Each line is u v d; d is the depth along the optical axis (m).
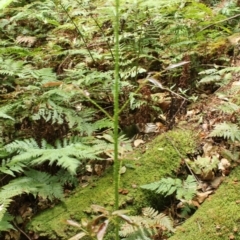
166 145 1.71
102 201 1.52
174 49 2.29
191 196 1.44
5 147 1.61
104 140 1.80
